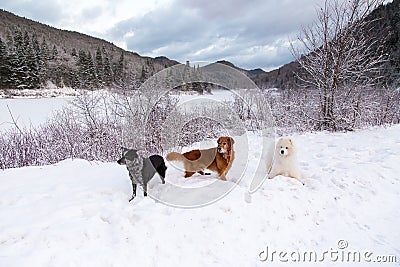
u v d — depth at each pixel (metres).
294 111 14.46
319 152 8.29
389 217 4.62
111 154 9.20
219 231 3.79
